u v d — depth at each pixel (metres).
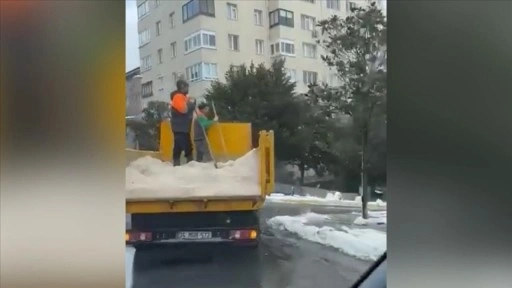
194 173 7.56
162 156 7.34
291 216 7.96
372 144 7.88
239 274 7.68
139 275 7.16
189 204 7.53
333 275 7.68
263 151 7.89
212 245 7.61
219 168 7.69
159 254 7.33
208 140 7.59
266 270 7.81
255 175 7.88
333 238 7.80
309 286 7.75
